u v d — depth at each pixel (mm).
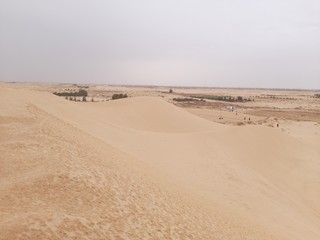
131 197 10570
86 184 10133
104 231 8234
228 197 17984
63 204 8953
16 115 15508
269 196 20312
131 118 38500
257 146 29156
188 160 23328
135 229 8852
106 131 25422
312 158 29781
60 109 27516
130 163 15719
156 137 27500
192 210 12289
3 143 12289
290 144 31516
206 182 19578
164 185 14188
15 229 7449
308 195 23078
